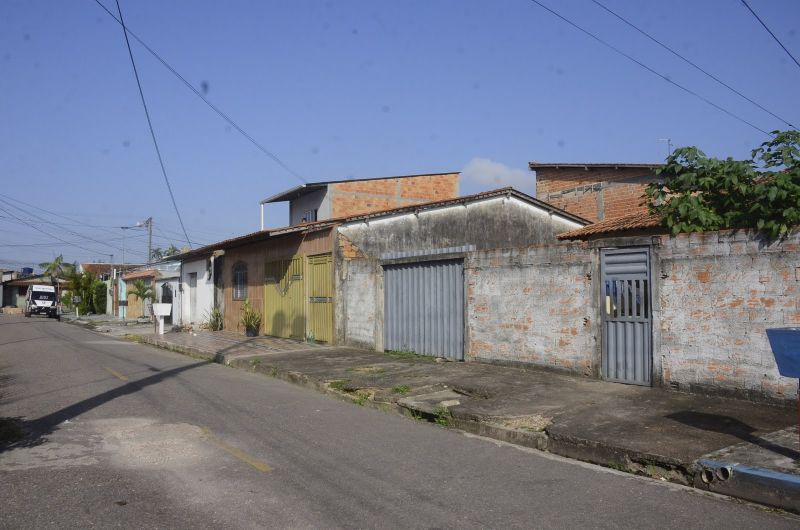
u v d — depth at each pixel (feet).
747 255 27.32
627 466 20.67
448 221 60.80
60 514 15.94
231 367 47.09
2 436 24.25
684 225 29.96
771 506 17.26
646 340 31.07
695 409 26.02
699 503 17.35
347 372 39.58
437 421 27.81
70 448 22.47
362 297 52.16
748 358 27.12
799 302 25.73
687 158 31.17
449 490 18.06
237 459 21.07
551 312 35.78
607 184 73.56
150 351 60.13
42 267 221.46
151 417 27.78
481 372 37.14
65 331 95.96
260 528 15.03
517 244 64.39
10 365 48.19
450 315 43.60
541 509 16.56
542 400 28.94
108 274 180.86
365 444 23.54
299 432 25.29
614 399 28.45
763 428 22.80
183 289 97.30
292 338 62.69
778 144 28.63
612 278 32.71
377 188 94.38
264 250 69.51
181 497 17.21
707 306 28.53
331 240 55.67
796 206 26.50
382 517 15.79
